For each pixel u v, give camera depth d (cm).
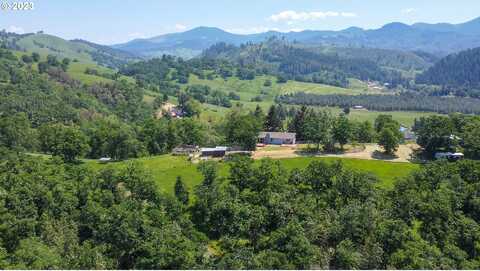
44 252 7150
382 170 13338
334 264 7650
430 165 11325
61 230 8438
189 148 17412
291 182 10538
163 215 8925
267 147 17050
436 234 8375
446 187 9838
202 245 8175
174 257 7288
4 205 8994
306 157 15075
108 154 17462
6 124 18000
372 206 8638
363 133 17238
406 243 7662
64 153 15825
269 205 9100
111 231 8175
